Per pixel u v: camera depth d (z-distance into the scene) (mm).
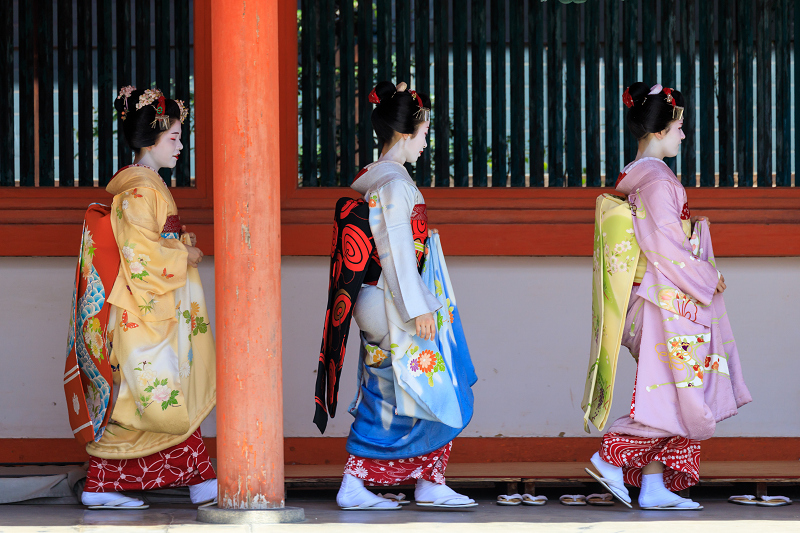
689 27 11531
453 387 8695
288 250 11109
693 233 9344
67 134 11336
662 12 11523
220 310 7891
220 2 7863
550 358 11359
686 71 11531
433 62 11500
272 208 7914
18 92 11305
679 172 11578
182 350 9156
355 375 11305
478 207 11242
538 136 11492
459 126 11500
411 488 10031
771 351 11383
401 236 8562
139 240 8875
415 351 8586
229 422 7859
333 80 11516
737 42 11547
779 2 11531
